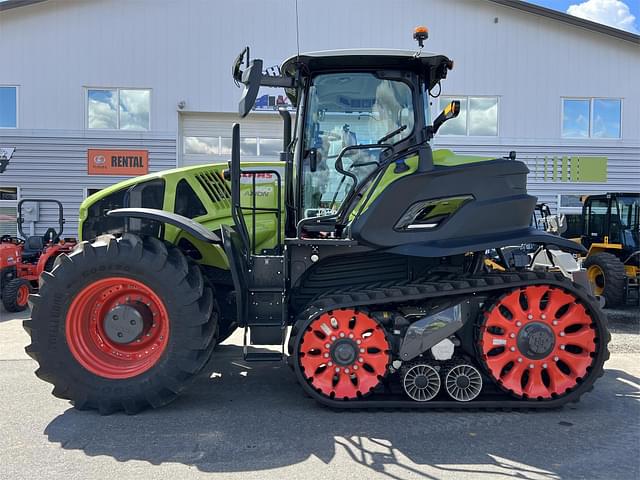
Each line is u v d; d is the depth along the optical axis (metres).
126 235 3.90
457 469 3.00
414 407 3.88
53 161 13.42
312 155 4.18
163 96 13.39
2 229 13.45
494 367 3.92
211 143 13.80
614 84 14.13
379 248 3.86
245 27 13.33
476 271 4.23
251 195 4.62
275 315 3.96
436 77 4.32
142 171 13.52
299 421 3.69
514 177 4.05
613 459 3.14
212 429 3.53
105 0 13.15
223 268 4.54
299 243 3.90
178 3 13.23
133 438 3.38
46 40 13.18
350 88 4.18
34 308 3.76
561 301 3.98
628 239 9.34
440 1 13.60
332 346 3.86
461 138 14.01
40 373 3.76
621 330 7.10
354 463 3.06
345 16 13.42
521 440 3.40
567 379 3.96
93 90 13.39
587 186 14.36
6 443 3.30
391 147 4.07
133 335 3.82
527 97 14.02
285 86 4.29
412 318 4.01
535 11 13.67
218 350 5.76
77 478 2.86
